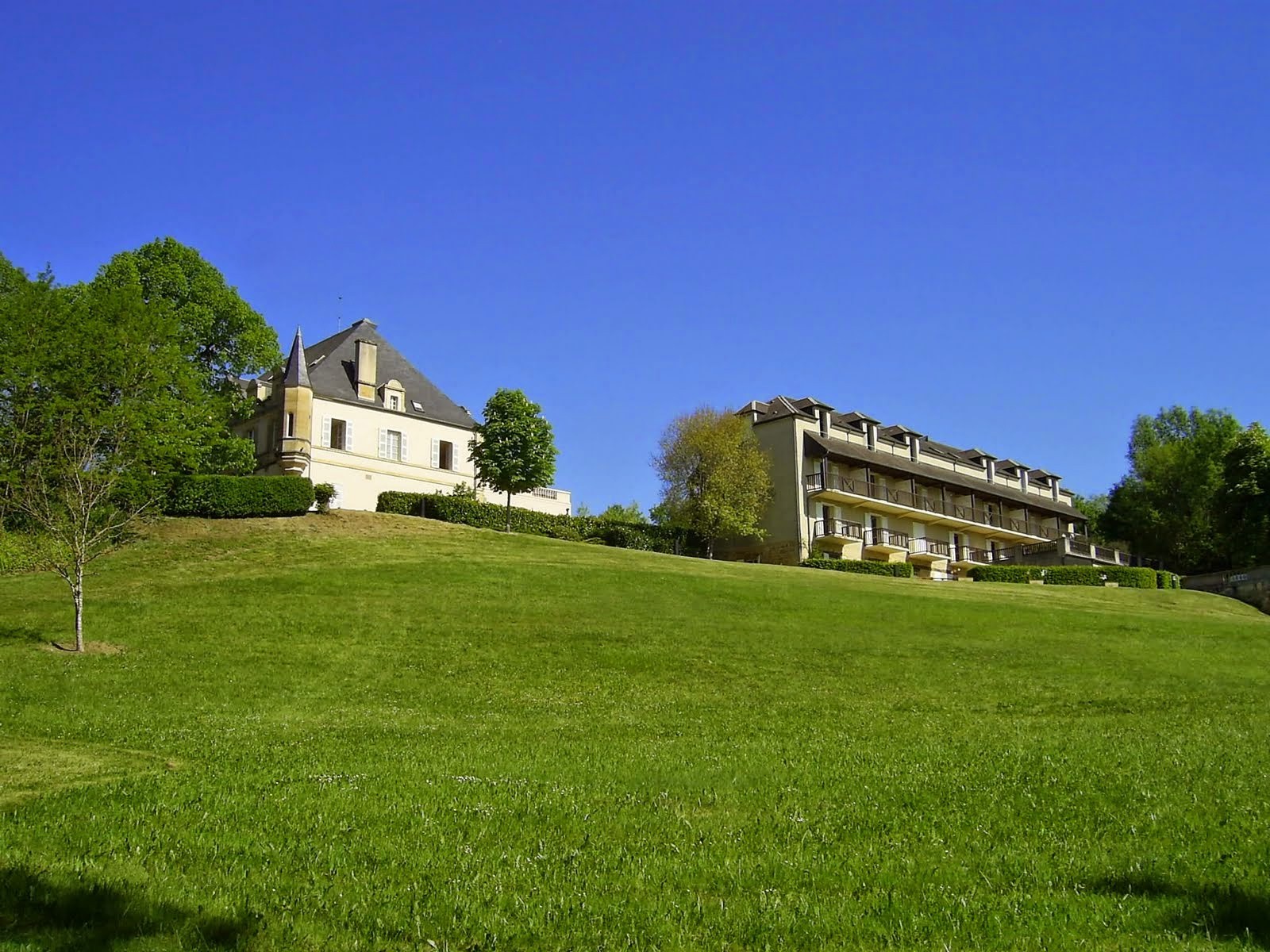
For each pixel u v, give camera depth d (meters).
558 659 27.81
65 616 29.42
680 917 8.99
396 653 27.52
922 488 71.25
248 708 22.34
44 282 30.62
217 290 53.44
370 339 64.12
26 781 14.23
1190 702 25.52
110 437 29.23
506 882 9.78
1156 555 78.25
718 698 25.12
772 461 64.38
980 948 8.30
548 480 51.91
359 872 9.98
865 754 16.78
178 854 10.39
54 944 8.23
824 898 9.45
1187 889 9.48
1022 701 25.55
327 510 45.78
